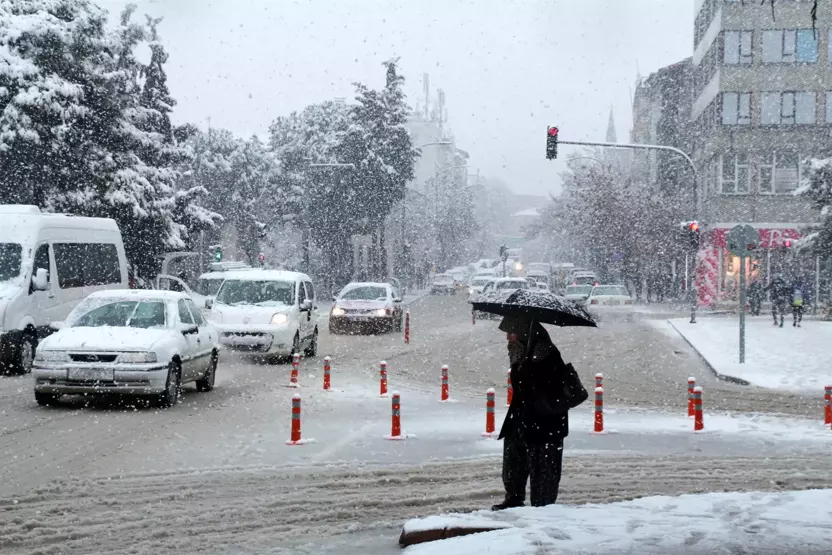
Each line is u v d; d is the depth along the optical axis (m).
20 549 7.71
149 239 42.78
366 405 16.84
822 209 46.78
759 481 10.66
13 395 17.55
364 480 10.53
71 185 38.84
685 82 77.06
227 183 74.38
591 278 72.19
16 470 10.85
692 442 13.32
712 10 60.88
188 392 18.34
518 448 8.41
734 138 58.12
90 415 15.12
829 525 7.55
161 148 48.22
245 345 23.80
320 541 8.02
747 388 20.08
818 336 32.62
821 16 57.41
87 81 38.69
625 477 10.82
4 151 35.69
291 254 92.19
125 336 15.98
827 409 15.12
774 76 57.91
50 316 22.25
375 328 35.22
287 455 11.98
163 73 50.41
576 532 7.28
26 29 36.09
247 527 8.52
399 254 90.69
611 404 17.75
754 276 57.38
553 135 38.66
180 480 10.41
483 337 33.91
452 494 9.81
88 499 9.49
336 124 79.50
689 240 39.59
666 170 79.00
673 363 25.56
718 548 6.89
